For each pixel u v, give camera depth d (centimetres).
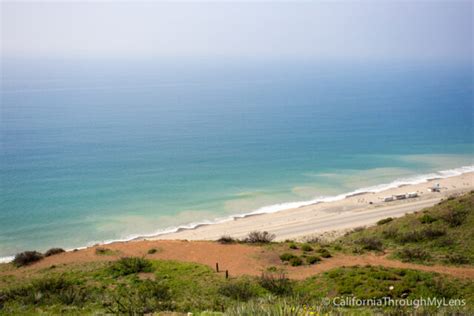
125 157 12594
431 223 4050
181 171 11150
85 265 3114
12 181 9950
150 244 3684
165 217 7631
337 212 7394
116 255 3384
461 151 13175
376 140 15112
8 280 2914
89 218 7638
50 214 7831
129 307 1673
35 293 2220
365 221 6681
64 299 2086
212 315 1377
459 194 8038
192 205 8338
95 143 14312
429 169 10950
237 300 1992
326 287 2273
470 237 3453
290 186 9631
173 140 15188
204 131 16900
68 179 10225
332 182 9894
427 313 1495
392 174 10506
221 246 3500
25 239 6681
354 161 12062
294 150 13650
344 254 3103
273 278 2419
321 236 5781
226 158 12650
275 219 7175
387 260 2892
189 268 2855
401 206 7475
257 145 14450
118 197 8919
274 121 19200
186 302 1953
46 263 3366
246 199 8688
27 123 17162
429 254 3002
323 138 15550
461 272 2439
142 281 2600
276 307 1023
